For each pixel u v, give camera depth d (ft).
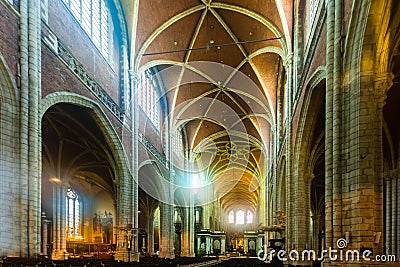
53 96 44.62
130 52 74.90
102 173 105.81
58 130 73.61
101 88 61.41
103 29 67.15
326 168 33.50
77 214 120.98
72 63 50.98
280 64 91.91
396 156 59.31
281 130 97.45
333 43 34.12
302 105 54.49
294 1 66.54
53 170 84.84
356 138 29.63
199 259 91.66
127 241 67.62
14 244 35.65
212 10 80.74
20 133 37.22
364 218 28.30
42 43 42.22
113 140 65.41
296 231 59.06
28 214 37.29
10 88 36.32
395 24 30.45
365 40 29.19
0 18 34.81
